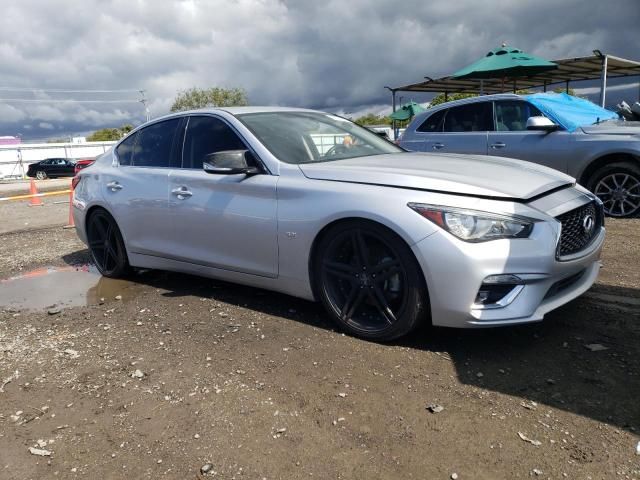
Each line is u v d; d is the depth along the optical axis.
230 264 4.04
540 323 3.45
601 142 6.58
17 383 3.14
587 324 3.40
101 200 5.06
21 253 6.96
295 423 2.54
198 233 4.21
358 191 3.27
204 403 2.77
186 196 4.27
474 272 2.89
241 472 2.23
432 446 2.32
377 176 3.31
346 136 4.53
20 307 4.62
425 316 3.14
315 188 3.47
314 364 3.10
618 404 2.53
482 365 2.97
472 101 7.75
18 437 2.59
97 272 5.70
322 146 4.21
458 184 3.10
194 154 4.37
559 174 3.73
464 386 2.77
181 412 2.71
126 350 3.49
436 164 3.66
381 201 3.15
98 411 2.78
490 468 2.16
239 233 3.89
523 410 2.53
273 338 3.50
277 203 3.64
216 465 2.28
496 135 7.43
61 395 2.96
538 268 2.92
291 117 4.48
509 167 3.68
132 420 2.67
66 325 4.05
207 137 4.30
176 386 2.97
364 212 3.17
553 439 2.31
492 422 2.46
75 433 2.59
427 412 2.57
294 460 2.28
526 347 3.15
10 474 2.32
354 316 3.43
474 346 3.20
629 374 2.78
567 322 3.45
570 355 3.02
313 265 3.57
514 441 2.31
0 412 2.83
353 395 2.75
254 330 3.66
